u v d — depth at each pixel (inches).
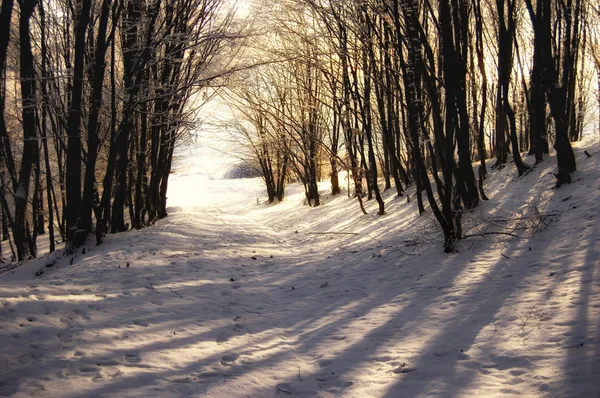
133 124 535.5
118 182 561.6
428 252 371.9
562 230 315.3
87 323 226.4
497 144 546.6
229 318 267.1
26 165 462.3
